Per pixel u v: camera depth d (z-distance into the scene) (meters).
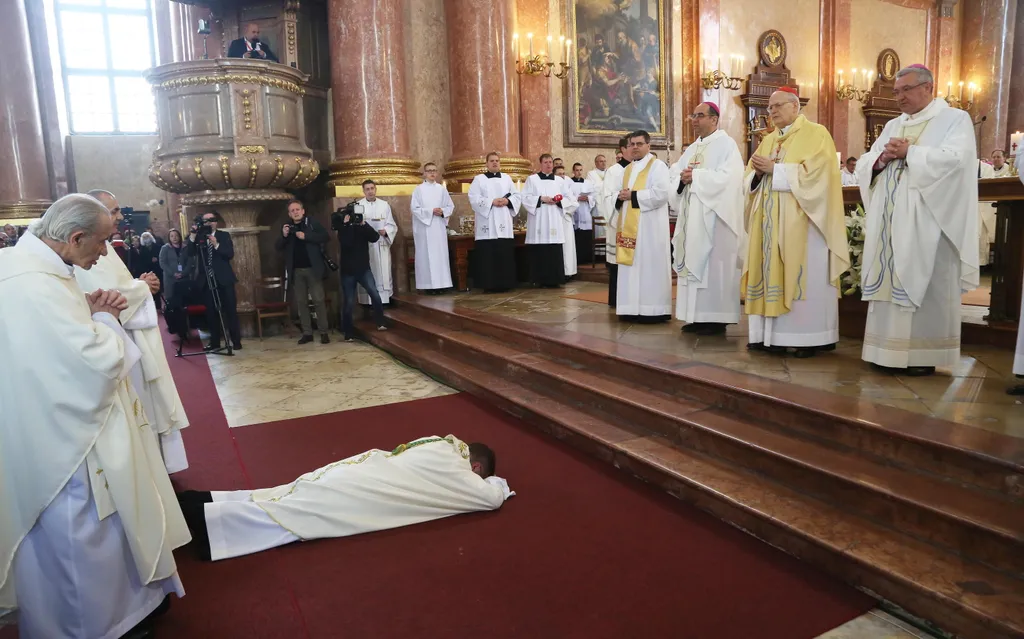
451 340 6.62
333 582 2.87
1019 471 2.64
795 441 3.46
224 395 5.96
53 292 2.17
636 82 12.07
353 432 4.88
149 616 2.62
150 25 15.38
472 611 2.64
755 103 13.02
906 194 3.79
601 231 11.02
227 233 8.02
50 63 13.73
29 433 2.14
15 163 12.38
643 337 5.48
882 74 14.46
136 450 2.32
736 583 2.77
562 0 11.12
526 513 3.48
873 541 2.76
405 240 9.44
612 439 4.12
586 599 2.69
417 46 9.91
